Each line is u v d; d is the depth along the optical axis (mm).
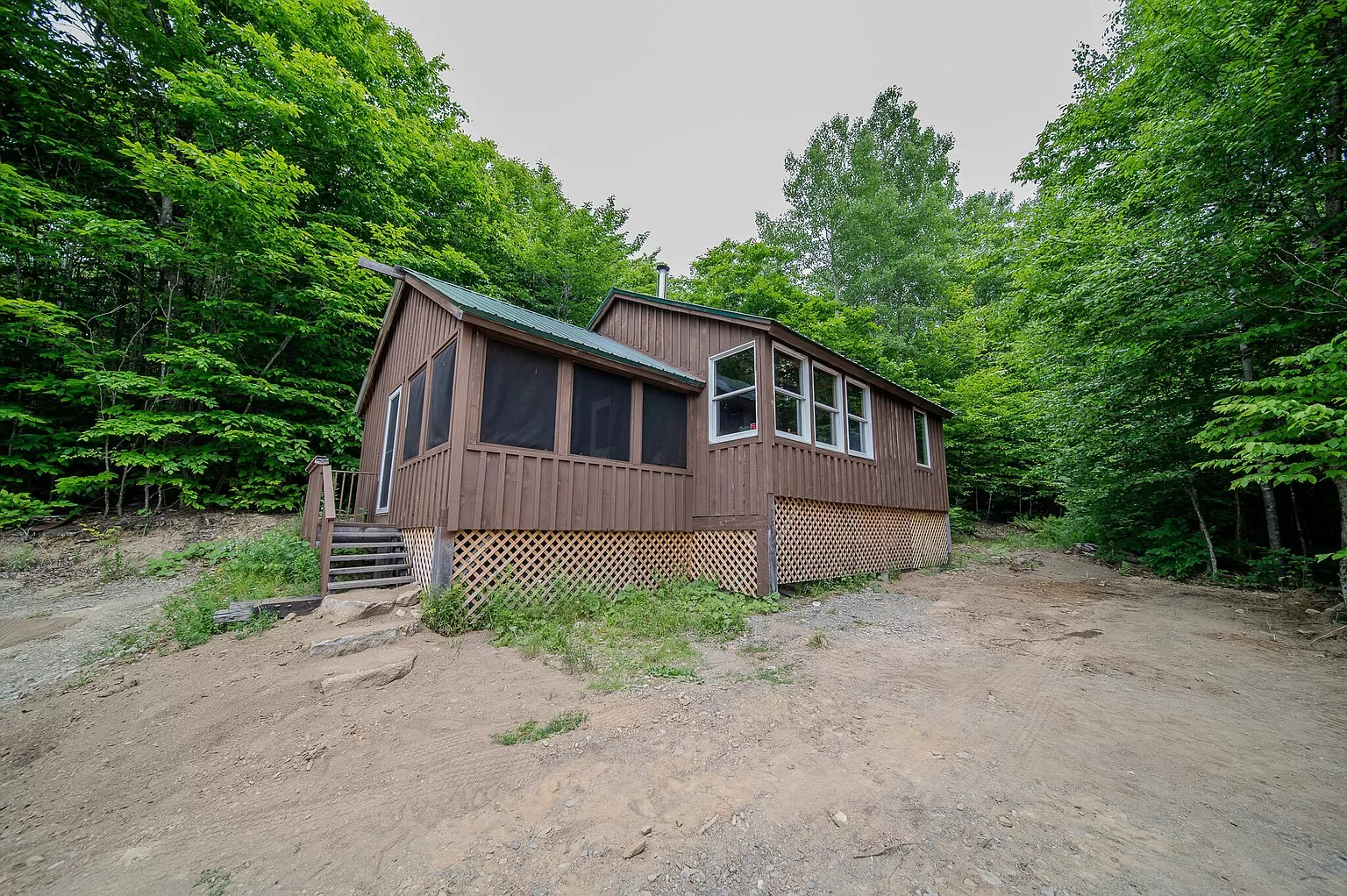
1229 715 3510
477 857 2070
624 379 7234
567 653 4543
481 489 5609
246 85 10094
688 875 1951
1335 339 4391
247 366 10539
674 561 7605
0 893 1935
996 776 2695
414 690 3748
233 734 3127
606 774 2676
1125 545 11102
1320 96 5551
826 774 2680
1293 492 8156
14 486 9008
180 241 9875
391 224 12922
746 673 4184
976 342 18422
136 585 6891
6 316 8922
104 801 2551
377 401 10070
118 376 8750
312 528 7328
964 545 14547
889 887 1889
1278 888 1898
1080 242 8562
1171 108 7277
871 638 5316
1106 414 9156
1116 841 2178
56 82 9812
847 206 22844
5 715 3480
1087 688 4008
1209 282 6391
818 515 8102
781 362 8039
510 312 7523
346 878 1970
